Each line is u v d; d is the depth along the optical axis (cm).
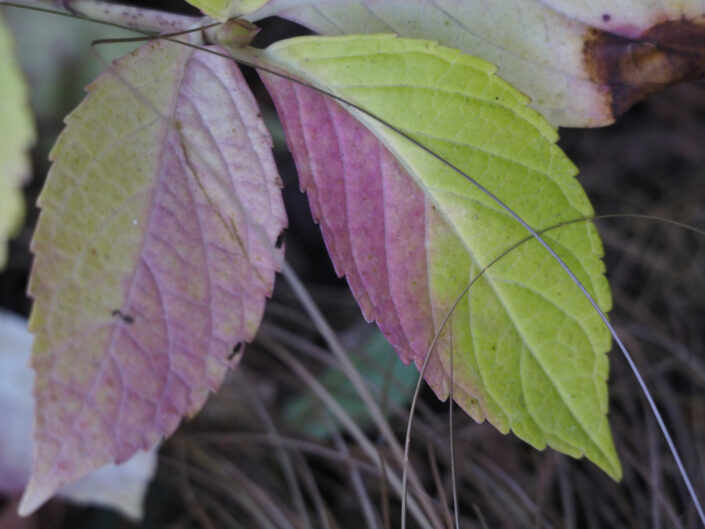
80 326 30
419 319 32
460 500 44
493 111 32
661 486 44
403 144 32
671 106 62
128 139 31
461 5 33
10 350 40
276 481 45
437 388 32
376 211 32
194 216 31
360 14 33
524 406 32
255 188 32
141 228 31
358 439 42
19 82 32
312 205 32
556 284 32
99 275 31
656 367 49
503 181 32
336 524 43
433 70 32
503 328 32
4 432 39
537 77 34
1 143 32
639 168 60
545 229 32
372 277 32
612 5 33
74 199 30
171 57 32
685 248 56
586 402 32
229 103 32
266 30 53
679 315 53
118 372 31
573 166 32
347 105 32
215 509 44
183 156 31
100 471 39
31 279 30
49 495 30
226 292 31
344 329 51
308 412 46
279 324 51
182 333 31
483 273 32
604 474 45
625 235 58
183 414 31
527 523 43
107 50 42
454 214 32
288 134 32
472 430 46
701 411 47
